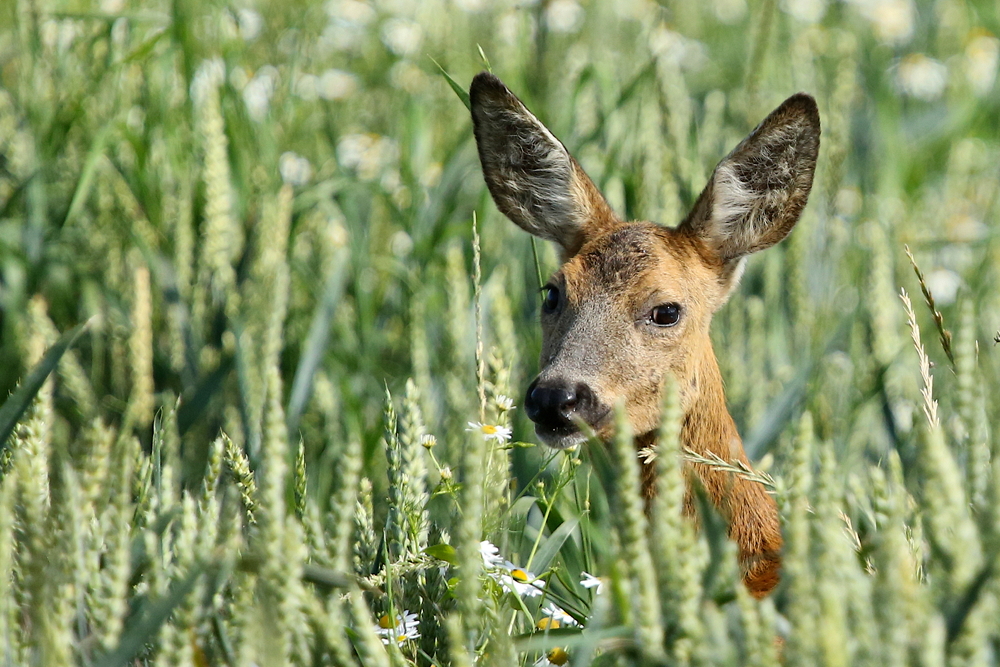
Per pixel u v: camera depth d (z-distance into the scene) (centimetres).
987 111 1830
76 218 1316
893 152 1619
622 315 1012
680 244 1075
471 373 1079
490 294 1159
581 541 898
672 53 1756
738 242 1090
